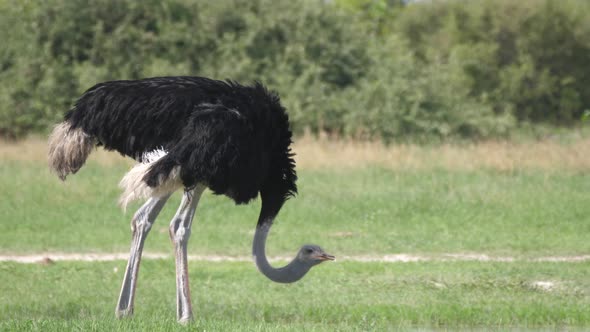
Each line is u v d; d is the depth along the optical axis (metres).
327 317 28.14
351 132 84.12
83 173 65.38
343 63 94.31
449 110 90.75
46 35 91.94
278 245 44.88
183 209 25.17
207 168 23.97
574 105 134.75
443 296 31.64
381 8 153.88
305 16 95.88
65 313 28.03
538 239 45.69
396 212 52.97
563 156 69.06
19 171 65.50
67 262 39.88
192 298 31.50
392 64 95.50
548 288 33.41
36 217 51.53
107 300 30.78
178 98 24.69
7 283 34.28
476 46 133.12
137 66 89.44
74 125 25.23
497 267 37.69
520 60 136.25
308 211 53.09
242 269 38.16
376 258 42.19
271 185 26.77
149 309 28.69
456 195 57.03
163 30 92.75
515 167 66.25
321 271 37.38
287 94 87.62
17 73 90.19
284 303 30.47
